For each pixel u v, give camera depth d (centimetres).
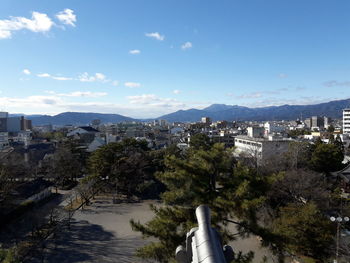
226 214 1055
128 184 4094
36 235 2505
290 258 1777
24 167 4303
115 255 2153
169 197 1066
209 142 5928
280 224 1800
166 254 991
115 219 3039
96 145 7075
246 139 6706
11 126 11894
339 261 1666
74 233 2622
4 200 2880
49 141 8756
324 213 2373
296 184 2622
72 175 4781
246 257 999
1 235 2556
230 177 1152
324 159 4153
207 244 415
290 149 4259
